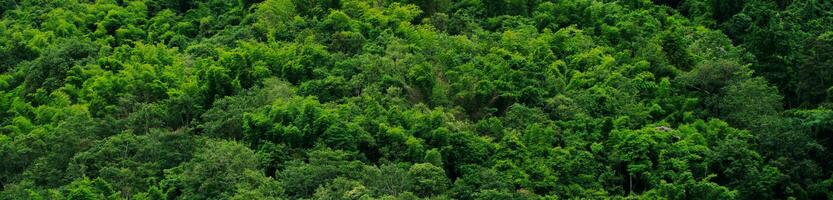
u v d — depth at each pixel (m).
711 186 45.28
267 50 59.41
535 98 55.09
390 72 55.94
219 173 44.66
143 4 79.81
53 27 75.44
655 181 46.62
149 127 52.66
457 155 48.03
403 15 66.69
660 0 78.94
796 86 59.47
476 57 59.72
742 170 47.59
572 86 57.47
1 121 61.16
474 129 51.66
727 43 65.75
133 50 66.81
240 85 56.00
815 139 50.59
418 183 43.81
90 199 43.72
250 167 45.47
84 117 52.88
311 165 44.75
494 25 68.75
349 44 61.50
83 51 66.94
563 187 45.94
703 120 55.06
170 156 48.50
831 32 60.94
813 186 47.69
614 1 74.88
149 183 46.84
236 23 73.25
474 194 43.62
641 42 64.25
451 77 56.84
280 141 48.53
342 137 47.50
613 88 56.12
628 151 48.34
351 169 44.84
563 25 69.50
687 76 57.84
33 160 51.09
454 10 72.19
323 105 51.75
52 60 64.69
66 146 50.47
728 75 57.31
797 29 68.44
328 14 67.25
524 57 59.47
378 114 50.62
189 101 54.16
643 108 54.84
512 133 49.69
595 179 47.50
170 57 65.19
